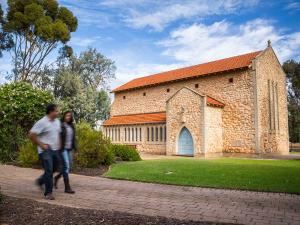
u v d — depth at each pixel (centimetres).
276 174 1203
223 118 3045
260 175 1175
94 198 773
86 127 1650
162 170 1355
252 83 2883
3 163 1599
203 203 725
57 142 770
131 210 649
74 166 1423
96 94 4800
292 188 900
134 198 780
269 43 3216
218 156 2919
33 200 672
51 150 754
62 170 840
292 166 1595
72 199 754
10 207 585
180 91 3011
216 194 841
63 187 936
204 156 2738
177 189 920
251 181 1030
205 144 2758
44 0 3672
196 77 3306
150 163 1712
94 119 4550
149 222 503
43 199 734
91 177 1192
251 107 2869
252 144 2823
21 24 3412
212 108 2903
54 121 770
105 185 988
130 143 3625
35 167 1430
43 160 744
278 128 3250
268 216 609
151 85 3788
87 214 548
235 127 2956
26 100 1700
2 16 3619
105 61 5600
